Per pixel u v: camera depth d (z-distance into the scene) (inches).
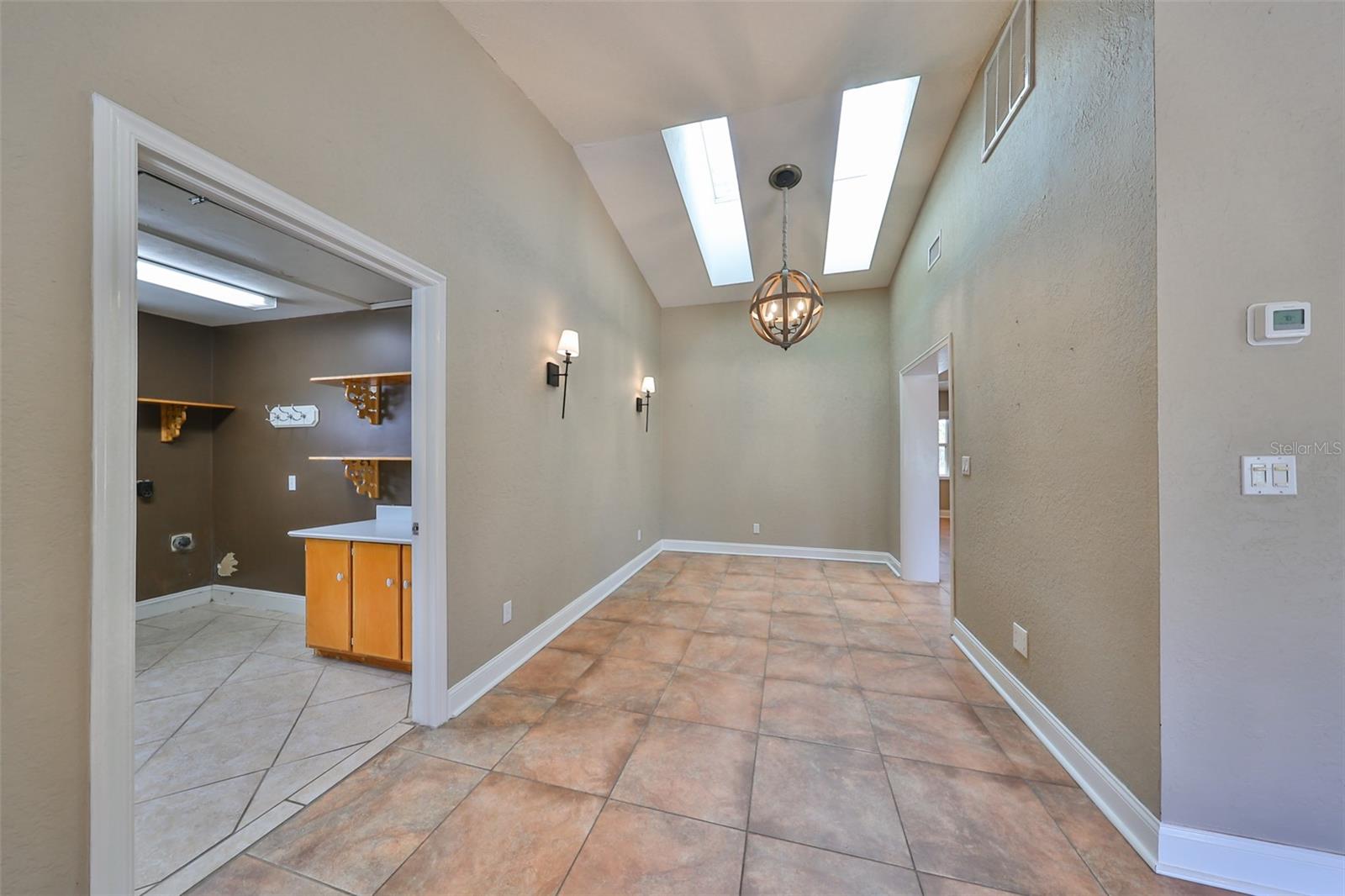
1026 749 72.4
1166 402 50.2
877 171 141.9
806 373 202.2
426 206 74.9
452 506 81.0
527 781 65.1
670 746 73.2
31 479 35.5
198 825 57.1
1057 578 70.6
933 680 94.4
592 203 136.5
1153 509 51.5
